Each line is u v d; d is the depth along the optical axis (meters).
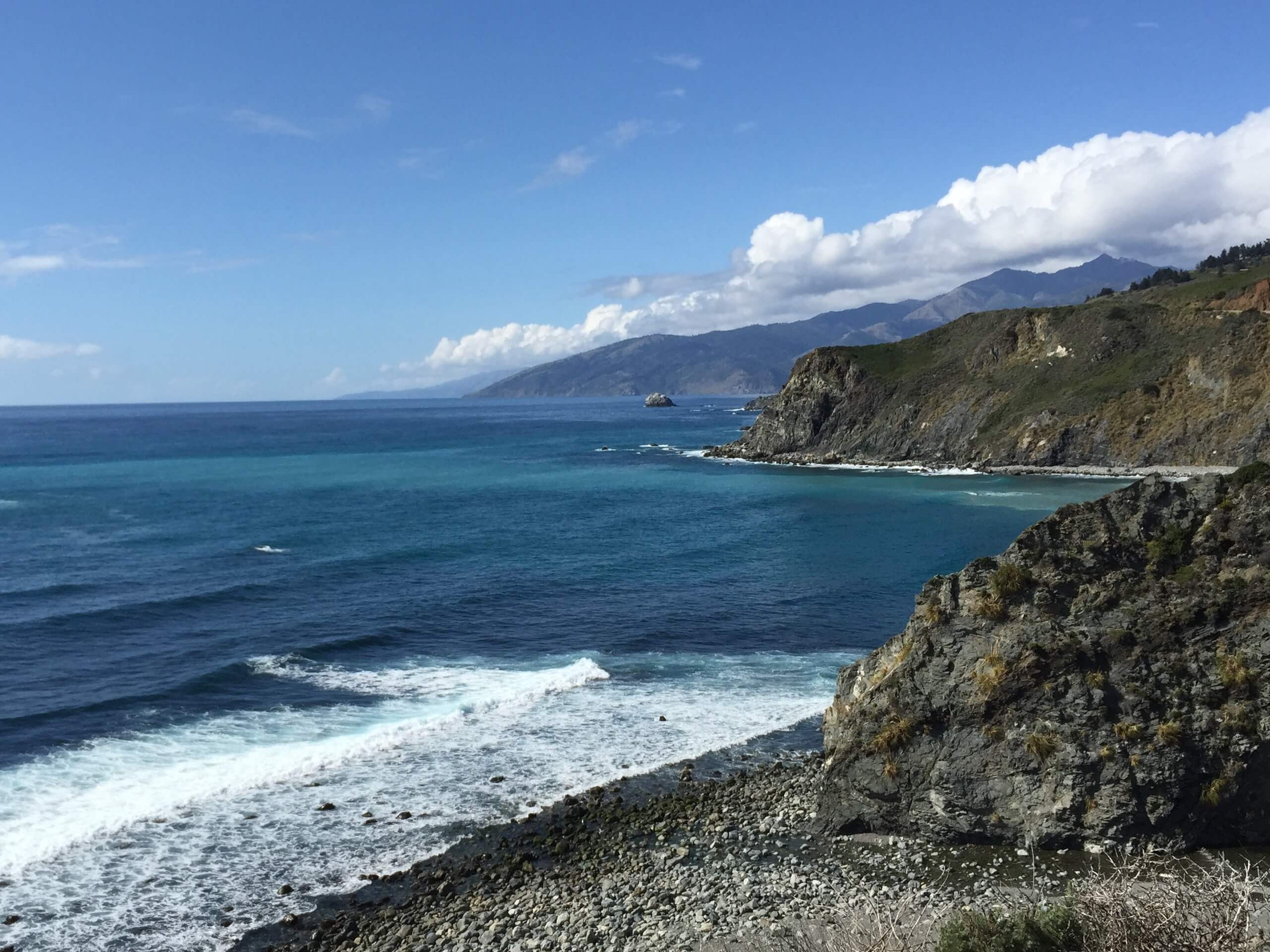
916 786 19.14
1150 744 17.31
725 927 16.12
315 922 18.12
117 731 28.31
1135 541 20.05
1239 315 107.50
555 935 16.78
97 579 51.06
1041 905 12.85
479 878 19.61
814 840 20.02
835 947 13.73
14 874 19.67
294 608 44.41
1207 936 9.73
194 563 55.75
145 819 22.30
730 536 66.44
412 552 59.47
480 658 36.56
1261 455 95.06
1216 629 18.22
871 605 45.19
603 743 27.36
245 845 21.12
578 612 43.94
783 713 30.00
